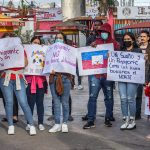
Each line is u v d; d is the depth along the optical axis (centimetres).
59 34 921
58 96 916
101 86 973
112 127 966
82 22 2977
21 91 898
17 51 888
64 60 899
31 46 930
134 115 945
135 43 944
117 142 846
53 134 908
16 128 965
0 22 1589
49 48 915
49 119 1043
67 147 815
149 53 912
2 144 838
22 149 805
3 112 1159
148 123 1007
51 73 901
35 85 931
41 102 941
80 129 949
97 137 883
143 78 916
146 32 1004
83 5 3556
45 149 803
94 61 940
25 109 904
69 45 911
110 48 938
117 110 1176
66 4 3519
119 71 925
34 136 893
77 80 1769
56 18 4388
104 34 948
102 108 1211
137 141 853
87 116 1026
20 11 2916
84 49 941
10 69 892
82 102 1331
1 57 889
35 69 930
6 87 895
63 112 920
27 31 3556
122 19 4022
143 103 1276
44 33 3438
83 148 808
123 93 939
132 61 918
